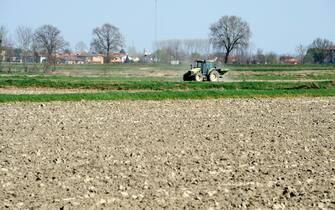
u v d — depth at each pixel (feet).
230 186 72.69
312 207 63.87
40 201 64.28
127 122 136.87
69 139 109.19
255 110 170.19
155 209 61.82
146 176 77.20
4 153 93.56
